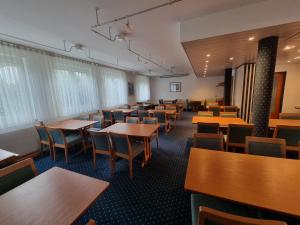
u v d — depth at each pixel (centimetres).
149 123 356
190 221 159
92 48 373
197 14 219
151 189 210
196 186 110
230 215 68
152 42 334
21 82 320
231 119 338
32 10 193
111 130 279
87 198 100
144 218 163
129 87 788
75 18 218
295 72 516
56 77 398
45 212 90
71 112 443
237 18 209
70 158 312
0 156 182
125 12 205
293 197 96
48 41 313
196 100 1012
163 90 1096
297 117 335
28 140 334
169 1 181
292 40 257
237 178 118
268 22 195
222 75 902
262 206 90
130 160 229
